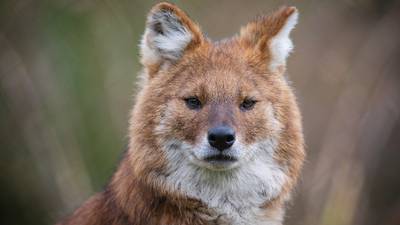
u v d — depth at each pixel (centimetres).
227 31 2519
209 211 1380
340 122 2312
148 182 1353
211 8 2533
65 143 2419
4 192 2556
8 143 2486
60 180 2408
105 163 2397
